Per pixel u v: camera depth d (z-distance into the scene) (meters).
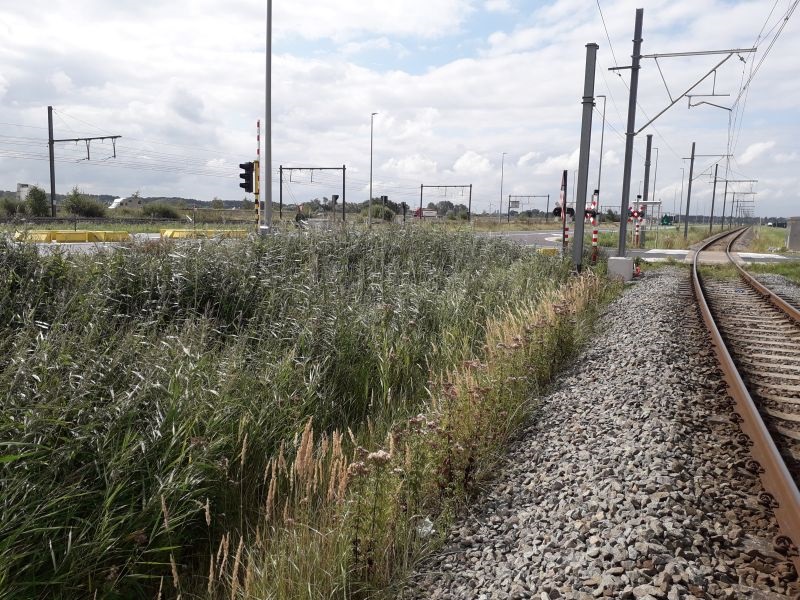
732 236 77.69
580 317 12.08
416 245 16.14
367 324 8.72
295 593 3.85
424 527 4.64
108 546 3.95
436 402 7.03
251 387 6.18
